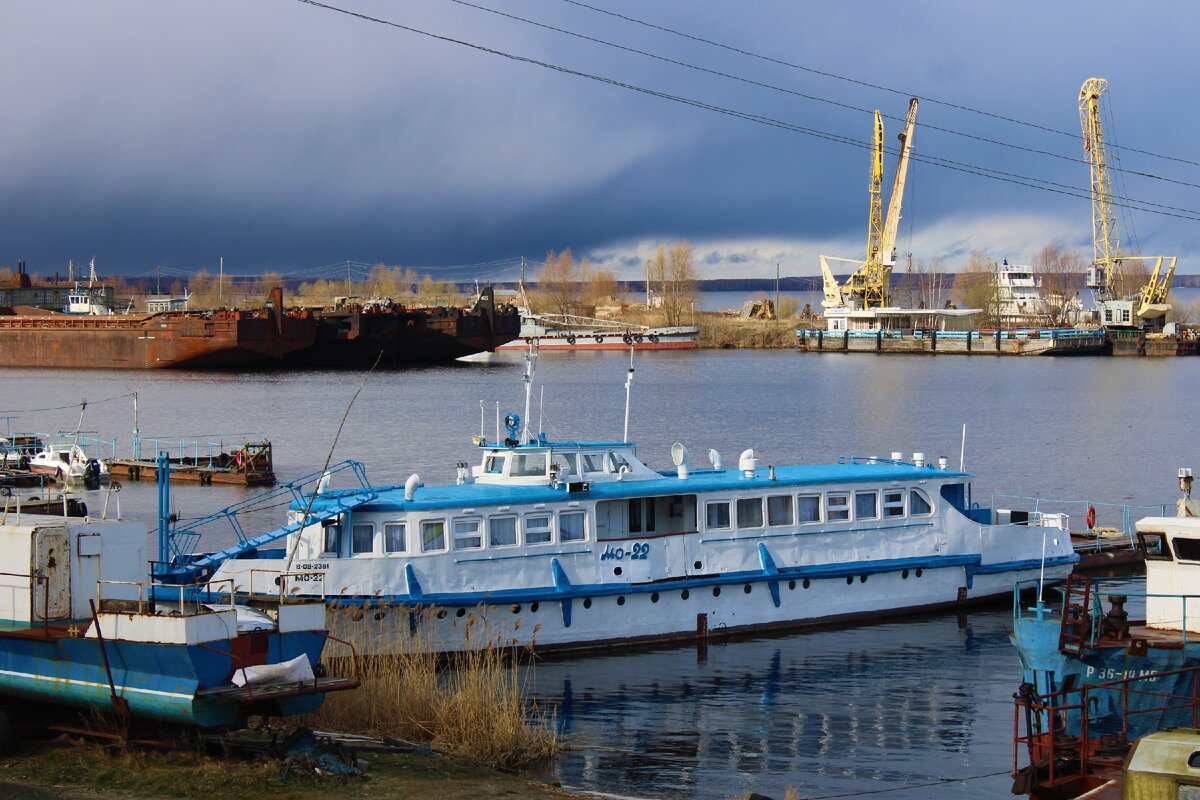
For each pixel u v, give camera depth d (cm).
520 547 3931
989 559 4697
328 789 2370
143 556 2812
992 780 2969
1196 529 2891
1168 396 16300
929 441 11200
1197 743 1898
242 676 2391
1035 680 2792
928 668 3912
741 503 4262
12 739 2506
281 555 3903
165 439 10238
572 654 4000
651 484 4181
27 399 14875
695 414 13725
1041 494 8162
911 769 3042
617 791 2827
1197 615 2934
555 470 4138
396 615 3697
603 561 4038
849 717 3441
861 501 4459
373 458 9669
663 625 4131
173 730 2525
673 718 3403
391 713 3006
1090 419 13238
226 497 7575
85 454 8838
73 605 2681
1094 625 2781
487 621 3822
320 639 2544
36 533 2631
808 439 11306
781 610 4319
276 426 12031
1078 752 2689
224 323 19050
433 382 18075
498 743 2919
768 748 3183
